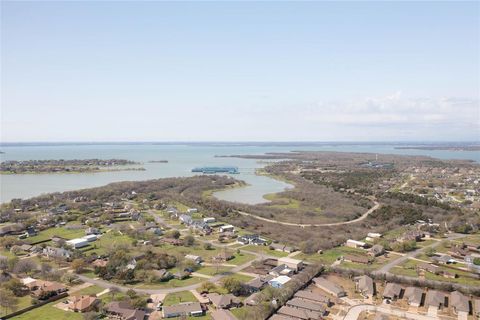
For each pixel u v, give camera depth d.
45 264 164.00
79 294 141.88
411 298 141.00
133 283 154.88
